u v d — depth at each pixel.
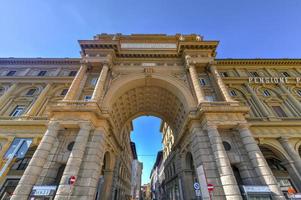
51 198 11.60
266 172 12.61
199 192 13.63
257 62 28.14
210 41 22.62
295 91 24.58
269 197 11.50
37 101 23.05
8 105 23.20
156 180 67.62
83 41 22.19
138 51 23.05
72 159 12.95
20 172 19.03
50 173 13.46
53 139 14.45
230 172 12.39
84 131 14.51
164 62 22.86
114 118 20.86
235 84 25.59
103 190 19.20
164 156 48.78
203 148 14.64
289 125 19.33
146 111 27.88
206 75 21.81
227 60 28.19
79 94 19.03
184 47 22.70
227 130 16.06
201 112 15.72
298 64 27.92
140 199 74.06
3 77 26.28
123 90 20.64
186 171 19.67
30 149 19.98
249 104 23.17
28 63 29.05
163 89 21.97
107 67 20.44
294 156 17.06
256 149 13.97
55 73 27.81
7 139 18.83
